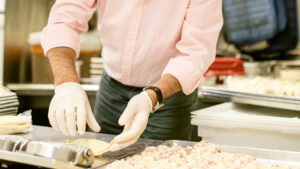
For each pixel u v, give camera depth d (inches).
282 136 54.3
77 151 36.6
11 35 122.7
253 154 45.8
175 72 49.7
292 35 128.2
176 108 59.5
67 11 55.2
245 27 130.2
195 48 52.7
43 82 118.9
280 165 41.5
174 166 38.7
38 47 113.3
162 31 55.5
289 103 60.1
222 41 135.2
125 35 56.7
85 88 93.0
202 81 52.7
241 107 71.6
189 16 54.0
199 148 45.4
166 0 54.5
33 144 38.1
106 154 43.6
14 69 123.3
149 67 57.6
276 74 115.7
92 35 123.5
